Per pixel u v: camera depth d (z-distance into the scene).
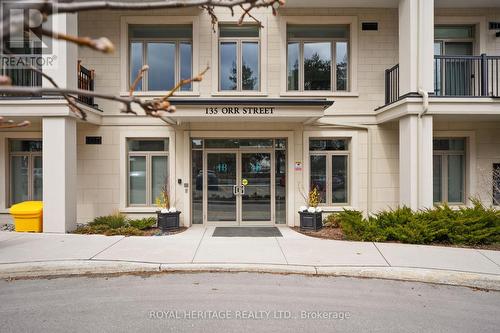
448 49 11.10
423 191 8.95
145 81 10.98
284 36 10.70
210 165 10.93
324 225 10.16
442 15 10.77
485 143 10.80
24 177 10.98
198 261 6.41
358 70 10.76
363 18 10.74
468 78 10.75
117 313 4.46
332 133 10.74
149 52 11.01
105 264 6.16
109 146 10.63
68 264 6.13
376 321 4.31
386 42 10.76
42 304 4.75
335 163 11.02
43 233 8.63
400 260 6.49
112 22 10.60
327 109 10.72
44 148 8.79
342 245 7.64
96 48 1.25
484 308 4.75
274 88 10.73
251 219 10.88
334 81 11.02
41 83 8.72
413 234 7.71
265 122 10.58
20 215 8.93
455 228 7.76
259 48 10.91
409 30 9.08
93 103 10.43
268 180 10.91
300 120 9.98
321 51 11.07
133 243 7.70
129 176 10.87
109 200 10.62
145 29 10.98
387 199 10.75
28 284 5.56
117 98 1.52
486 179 10.72
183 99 8.81
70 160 9.07
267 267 6.15
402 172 9.41
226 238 8.44
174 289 5.31
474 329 4.12
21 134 10.65
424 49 9.03
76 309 4.58
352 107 10.74
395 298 5.06
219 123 10.66
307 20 10.71
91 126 10.59
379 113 10.45
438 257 6.68
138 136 10.63
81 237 8.23
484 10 10.74
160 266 6.18
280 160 10.95
